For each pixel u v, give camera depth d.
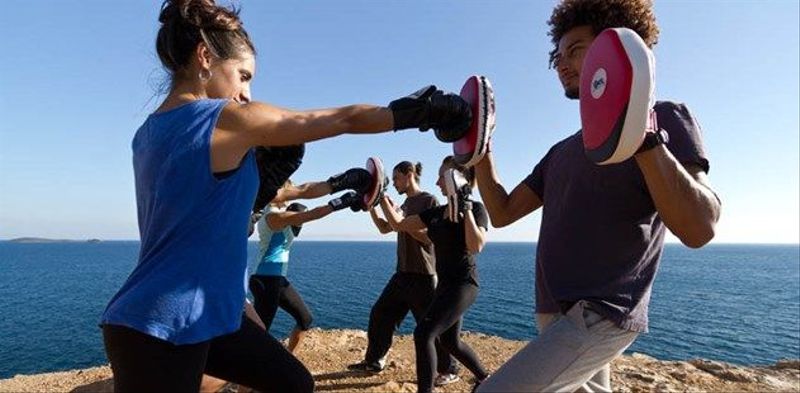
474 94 1.99
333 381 4.78
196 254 1.60
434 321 3.92
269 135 1.58
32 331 29.73
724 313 43.66
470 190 3.96
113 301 1.61
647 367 5.54
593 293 1.80
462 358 4.25
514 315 34.00
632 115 1.31
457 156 2.14
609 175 1.83
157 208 1.62
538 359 1.77
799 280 85.69
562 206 1.99
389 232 5.05
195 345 1.60
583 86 1.53
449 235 4.02
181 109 1.66
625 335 1.80
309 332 7.02
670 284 74.12
